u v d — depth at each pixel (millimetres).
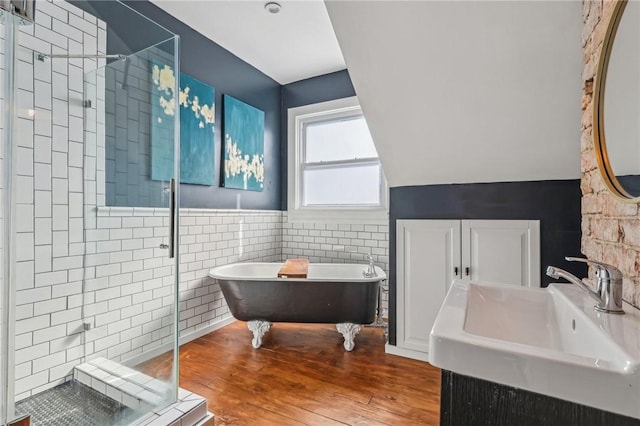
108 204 2076
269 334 2928
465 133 2021
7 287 1683
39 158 1802
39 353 1802
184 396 1756
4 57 1673
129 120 2168
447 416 730
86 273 1988
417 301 2469
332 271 3160
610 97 1080
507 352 672
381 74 1861
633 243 959
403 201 2535
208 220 3016
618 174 1032
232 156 3266
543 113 1787
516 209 2203
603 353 742
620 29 1032
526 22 1466
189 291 2830
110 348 2059
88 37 2043
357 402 1901
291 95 3914
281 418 1761
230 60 3252
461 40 1599
